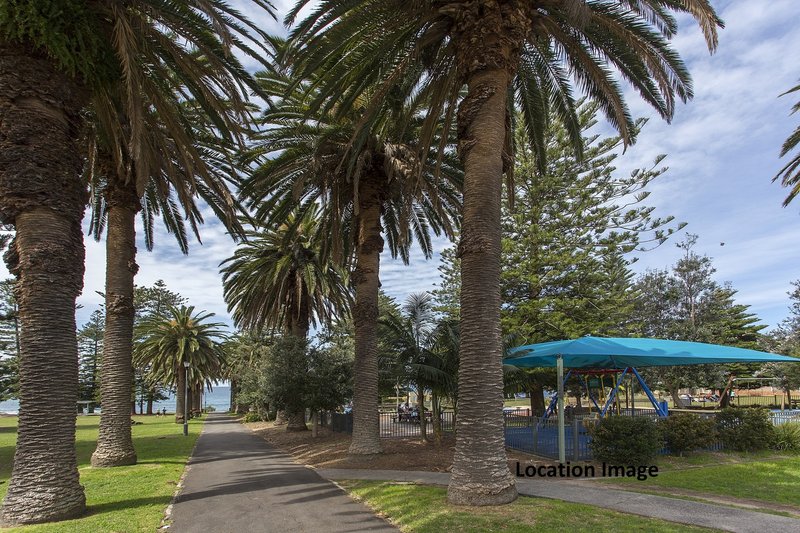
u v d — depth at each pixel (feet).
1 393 156.04
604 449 34.58
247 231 76.59
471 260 26.25
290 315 83.20
